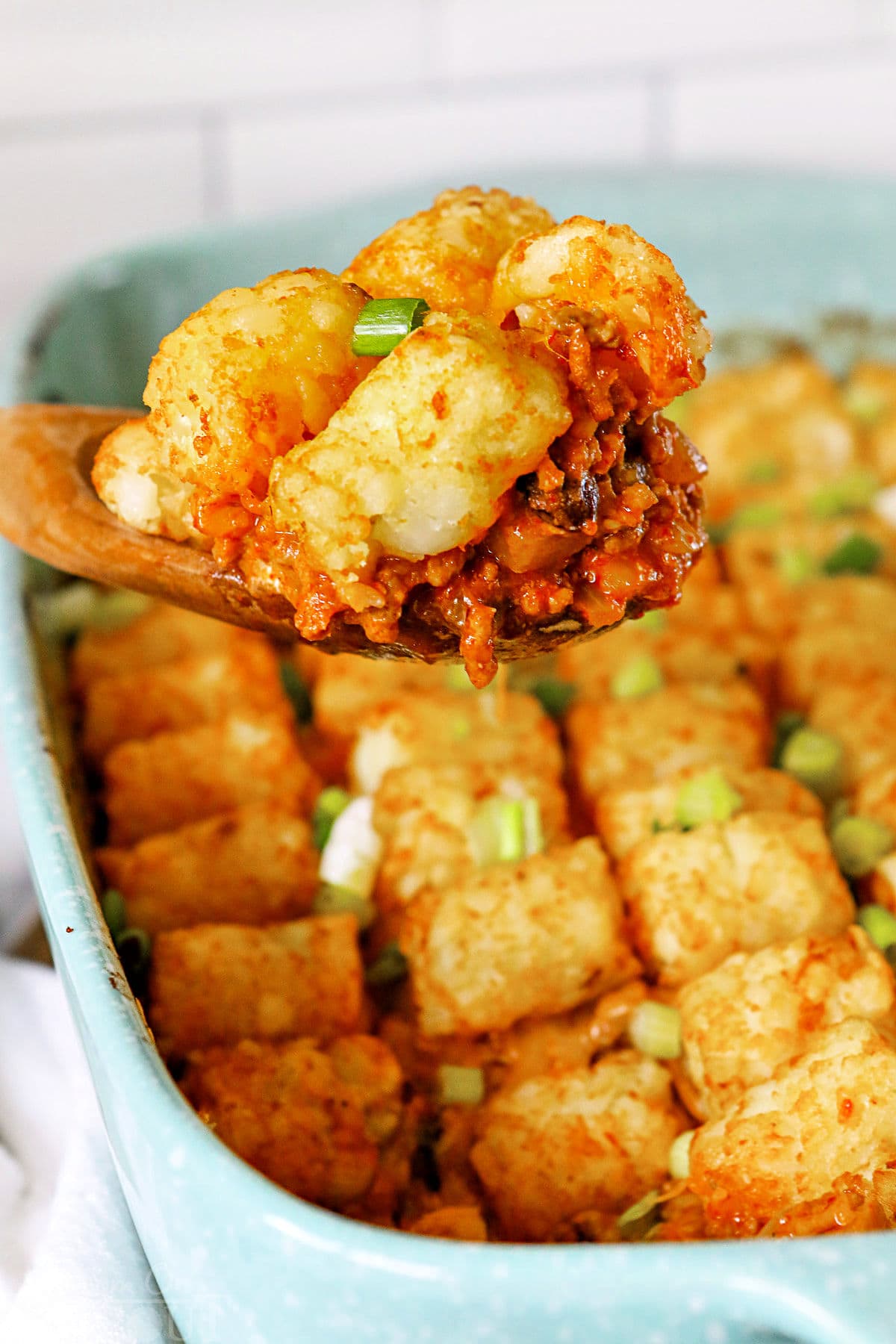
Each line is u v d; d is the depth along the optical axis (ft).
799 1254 0.93
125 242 1.66
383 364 1.00
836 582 1.41
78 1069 1.16
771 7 1.66
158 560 1.09
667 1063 1.15
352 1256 0.93
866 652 1.36
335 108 1.65
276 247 1.54
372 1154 1.10
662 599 1.04
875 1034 1.08
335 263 1.56
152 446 1.09
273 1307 0.95
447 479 0.99
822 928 1.17
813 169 1.73
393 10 1.62
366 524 0.99
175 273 1.51
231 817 1.23
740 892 1.18
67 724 1.30
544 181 1.60
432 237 1.06
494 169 1.67
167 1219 0.97
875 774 1.26
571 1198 1.10
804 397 1.56
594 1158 1.10
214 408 1.01
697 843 1.19
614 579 1.02
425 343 0.99
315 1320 0.95
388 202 1.56
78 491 1.14
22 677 1.18
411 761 1.27
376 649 1.07
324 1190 1.09
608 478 1.02
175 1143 0.96
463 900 1.17
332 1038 1.15
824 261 1.60
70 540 1.11
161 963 1.15
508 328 1.03
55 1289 1.05
